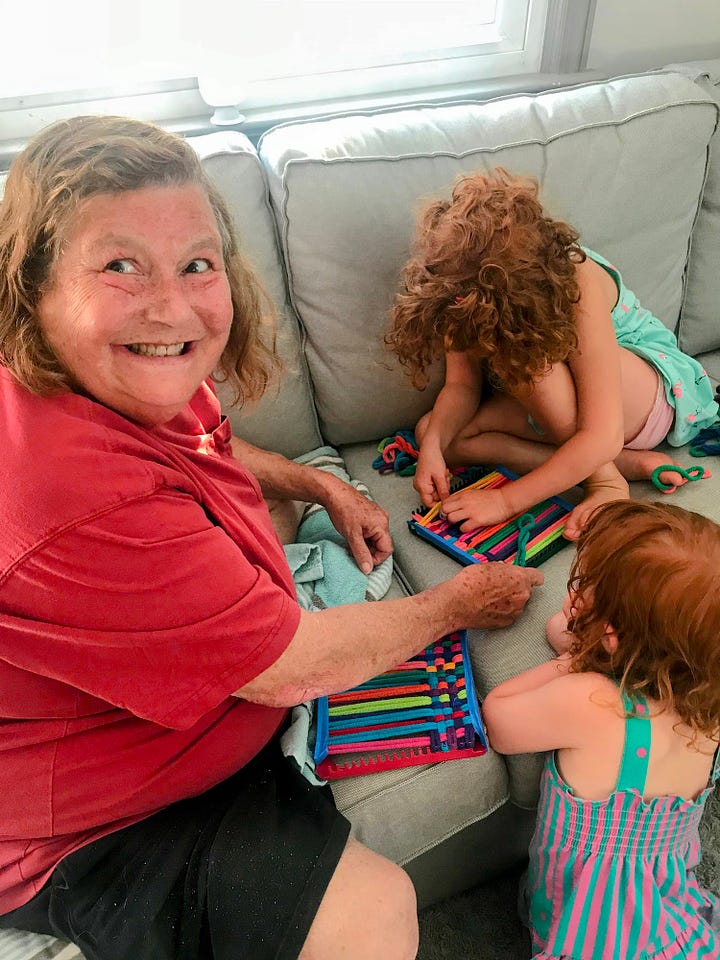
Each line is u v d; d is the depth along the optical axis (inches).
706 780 36.5
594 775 35.2
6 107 54.7
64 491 25.0
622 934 35.0
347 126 49.0
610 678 35.8
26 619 25.5
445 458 54.1
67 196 24.1
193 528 27.8
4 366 27.2
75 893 30.1
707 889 42.9
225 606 27.3
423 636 36.5
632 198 52.2
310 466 47.6
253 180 46.4
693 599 32.6
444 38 62.9
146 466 27.3
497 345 42.8
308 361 52.0
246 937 29.0
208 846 30.0
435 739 36.3
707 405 52.7
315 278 48.3
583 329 46.1
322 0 57.9
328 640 31.8
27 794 29.1
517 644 40.9
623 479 49.2
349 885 30.0
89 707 28.8
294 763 33.6
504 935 42.8
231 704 31.5
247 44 57.9
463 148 49.3
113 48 55.1
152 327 25.7
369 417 54.6
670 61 69.5
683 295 59.0
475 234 42.1
